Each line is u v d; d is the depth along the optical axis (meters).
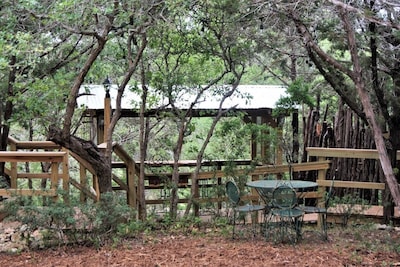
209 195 7.56
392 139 7.27
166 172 8.49
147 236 6.00
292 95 8.29
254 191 7.45
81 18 5.20
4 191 5.70
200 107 8.77
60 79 6.83
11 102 7.00
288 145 9.21
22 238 5.29
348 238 6.07
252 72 14.01
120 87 6.70
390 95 7.34
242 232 6.25
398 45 6.71
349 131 8.50
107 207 5.55
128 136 11.73
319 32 7.62
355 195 7.91
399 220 7.09
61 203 5.40
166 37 7.32
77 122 9.67
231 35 7.41
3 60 4.82
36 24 5.39
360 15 5.38
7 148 7.93
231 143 8.79
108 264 4.63
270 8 6.12
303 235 6.17
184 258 4.86
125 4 5.47
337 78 7.22
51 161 5.89
